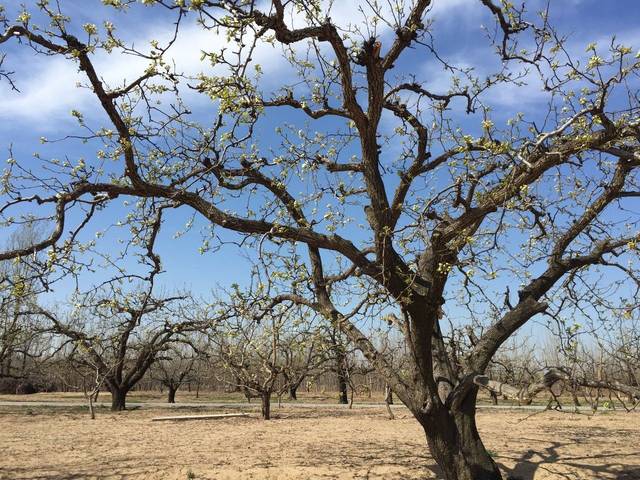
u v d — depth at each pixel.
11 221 6.11
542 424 15.22
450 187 5.91
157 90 6.01
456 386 6.81
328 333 7.96
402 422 15.92
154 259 7.09
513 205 5.50
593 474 8.52
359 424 15.35
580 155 6.18
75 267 6.09
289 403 25.48
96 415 18.16
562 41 6.13
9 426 14.84
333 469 8.56
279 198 7.19
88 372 20.39
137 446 11.16
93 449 10.80
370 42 6.14
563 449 10.56
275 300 7.17
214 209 6.66
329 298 7.25
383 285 6.29
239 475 8.24
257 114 6.17
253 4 5.30
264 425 15.12
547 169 5.99
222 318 7.15
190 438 12.36
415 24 6.17
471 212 6.24
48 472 8.56
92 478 8.15
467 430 6.71
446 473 6.72
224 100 5.49
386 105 7.58
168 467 8.75
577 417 17.31
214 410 20.52
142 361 20.09
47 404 23.22
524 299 7.00
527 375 12.80
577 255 7.44
